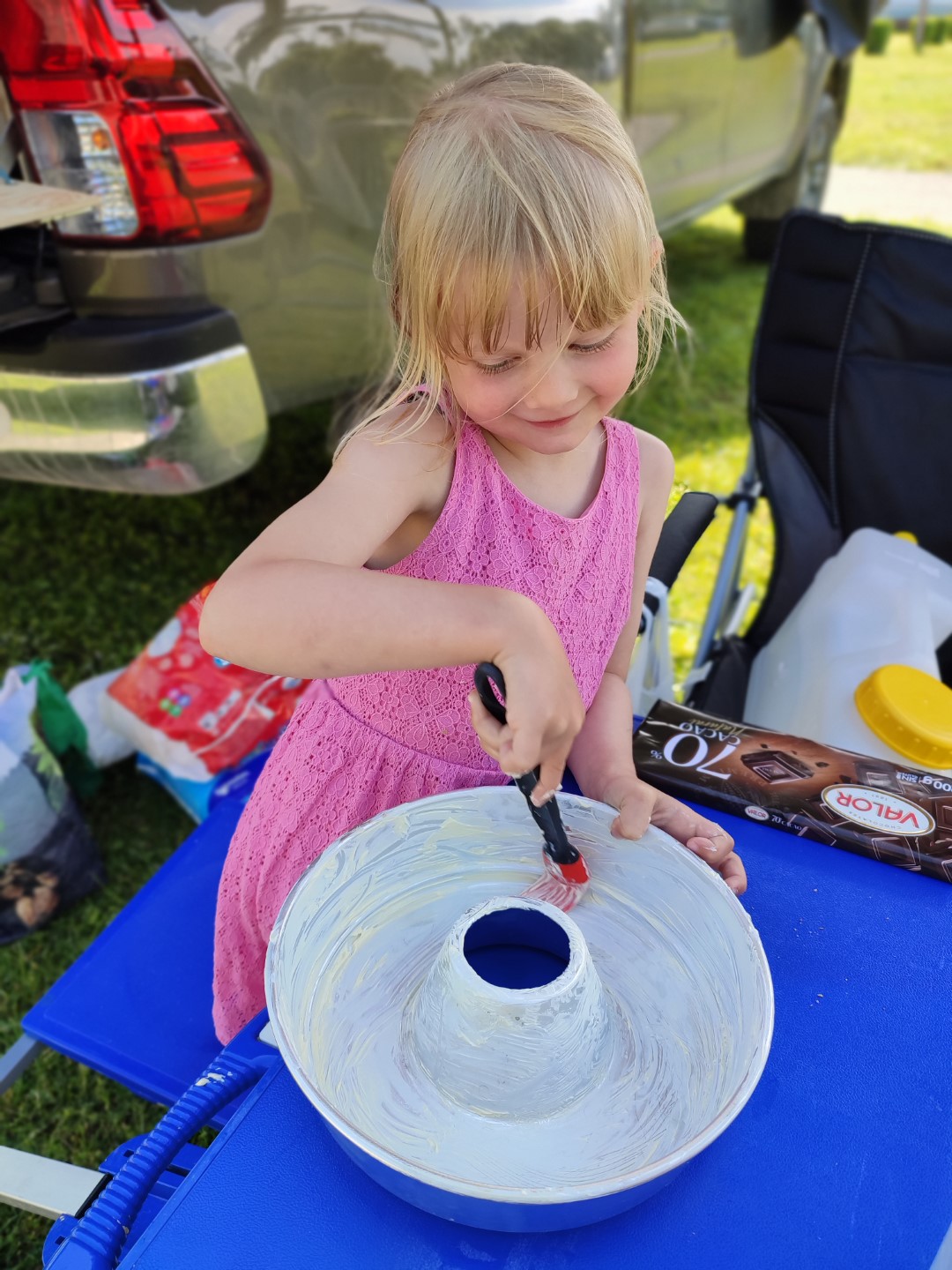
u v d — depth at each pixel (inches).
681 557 51.8
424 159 29.9
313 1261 25.8
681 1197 27.0
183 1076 44.4
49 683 76.4
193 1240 26.2
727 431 130.0
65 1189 34.3
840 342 66.4
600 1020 29.0
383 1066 29.8
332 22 77.1
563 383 30.5
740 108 136.9
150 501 118.9
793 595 69.3
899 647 54.3
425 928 34.5
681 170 128.6
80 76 64.0
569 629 39.9
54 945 71.4
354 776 41.3
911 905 36.3
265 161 72.5
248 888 43.3
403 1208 26.9
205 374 70.6
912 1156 28.0
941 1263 26.0
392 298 33.1
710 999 31.0
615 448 39.5
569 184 28.9
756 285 172.2
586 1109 28.5
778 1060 30.5
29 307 68.0
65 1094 63.2
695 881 32.0
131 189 66.6
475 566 37.0
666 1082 29.6
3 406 71.2
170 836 79.4
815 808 39.6
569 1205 23.8
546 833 31.5
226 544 111.7
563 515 38.3
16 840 68.9
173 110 66.7
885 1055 30.8
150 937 50.8
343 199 81.9
